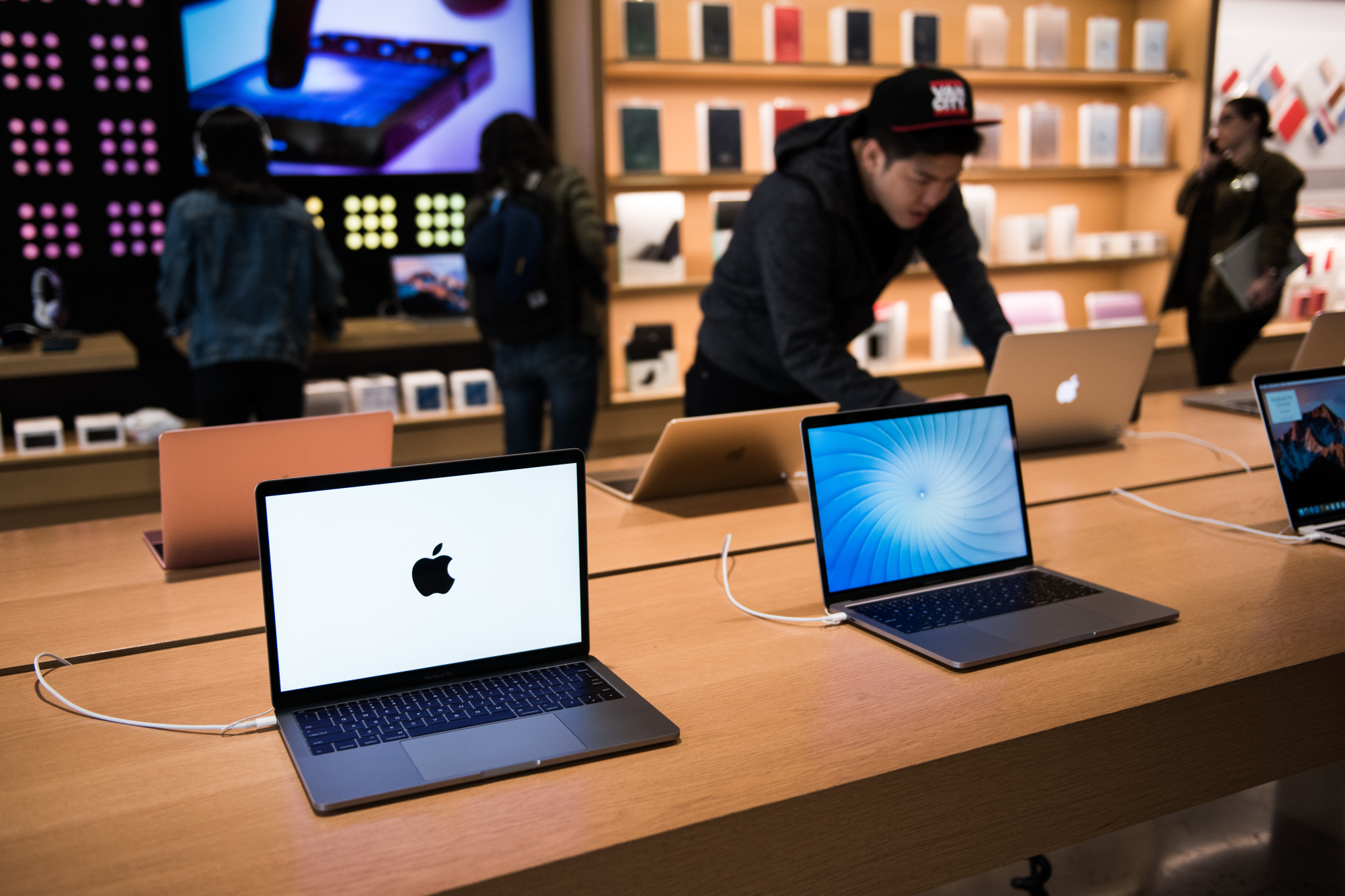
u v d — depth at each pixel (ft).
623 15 12.98
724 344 7.91
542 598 4.06
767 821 3.07
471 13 13.34
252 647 4.40
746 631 4.44
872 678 3.94
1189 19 16.17
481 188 10.30
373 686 3.78
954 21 15.80
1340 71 18.24
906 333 15.75
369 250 13.44
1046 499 6.33
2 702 3.87
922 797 3.31
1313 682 4.04
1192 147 16.39
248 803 3.13
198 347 10.52
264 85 12.49
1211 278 13.92
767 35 13.82
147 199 12.40
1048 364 7.09
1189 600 4.67
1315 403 5.74
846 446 4.72
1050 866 6.36
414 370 13.84
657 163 13.46
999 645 4.11
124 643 4.40
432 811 3.05
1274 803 7.73
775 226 6.84
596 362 10.75
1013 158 16.60
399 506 3.84
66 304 11.62
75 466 11.56
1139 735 3.67
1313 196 18.51
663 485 6.49
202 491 5.19
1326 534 5.44
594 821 2.98
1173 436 8.05
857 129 6.93
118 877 2.76
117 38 11.98
